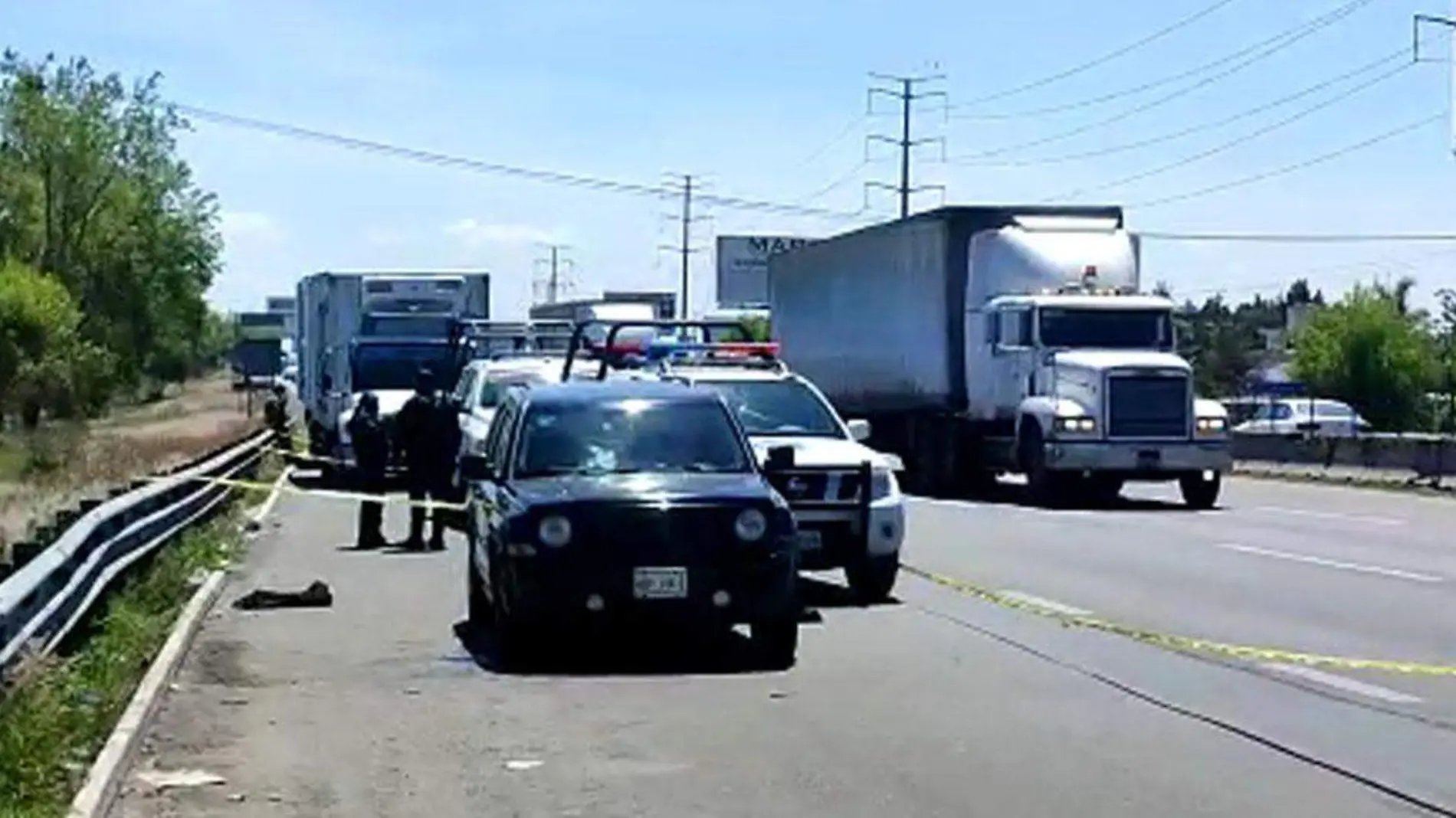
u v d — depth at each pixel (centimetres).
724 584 1535
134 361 10000
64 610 1463
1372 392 8700
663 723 1301
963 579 2212
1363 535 2845
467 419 2905
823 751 1202
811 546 1948
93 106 9338
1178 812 1032
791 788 1095
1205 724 1288
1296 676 1491
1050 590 2103
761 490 1579
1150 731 1264
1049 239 3875
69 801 1047
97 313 9494
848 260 4647
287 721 1316
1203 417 3594
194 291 10112
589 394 1708
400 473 3428
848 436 2114
